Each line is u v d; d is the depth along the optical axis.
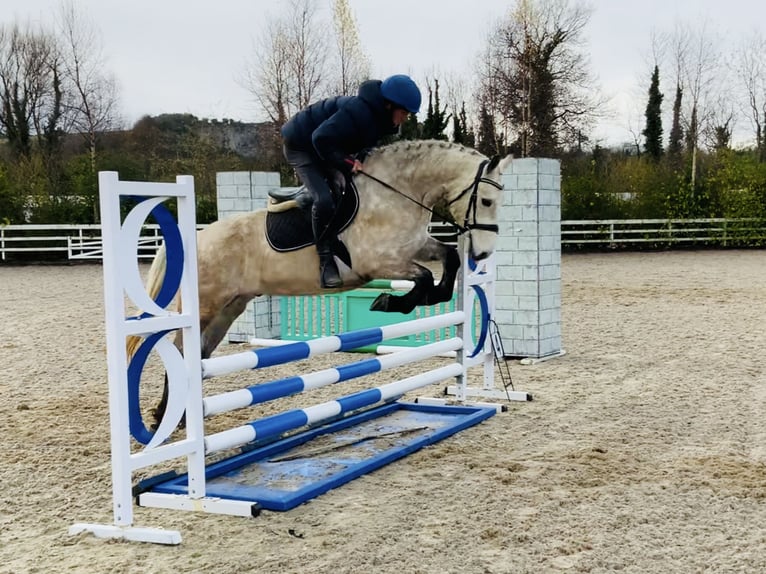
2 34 33.41
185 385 4.09
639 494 4.18
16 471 4.85
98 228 22.67
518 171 8.36
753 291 14.00
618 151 36.03
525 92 26.14
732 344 9.12
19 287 16.09
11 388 7.36
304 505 4.16
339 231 5.16
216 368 4.28
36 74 33.41
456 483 4.46
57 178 26.81
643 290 14.52
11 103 33.62
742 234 24.34
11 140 33.50
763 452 4.98
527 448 5.19
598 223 23.94
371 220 5.12
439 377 6.23
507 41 26.44
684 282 15.66
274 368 8.35
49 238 21.95
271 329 9.93
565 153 28.84
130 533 3.71
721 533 3.63
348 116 4.95
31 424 6.01
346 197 5.14
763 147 32.09
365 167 5.20
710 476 4.48
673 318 11.23
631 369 7.89
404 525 3.80
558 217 8.71
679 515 3.86
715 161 28.77
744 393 6.70
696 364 8.04
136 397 3.94
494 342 6.87
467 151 5.18
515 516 3.88
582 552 3.43
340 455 5.14
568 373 7.77
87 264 21.83
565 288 15.08
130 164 26.80
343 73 23.95
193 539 3.72
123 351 3.76
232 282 5.48
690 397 6.61
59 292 15.18
